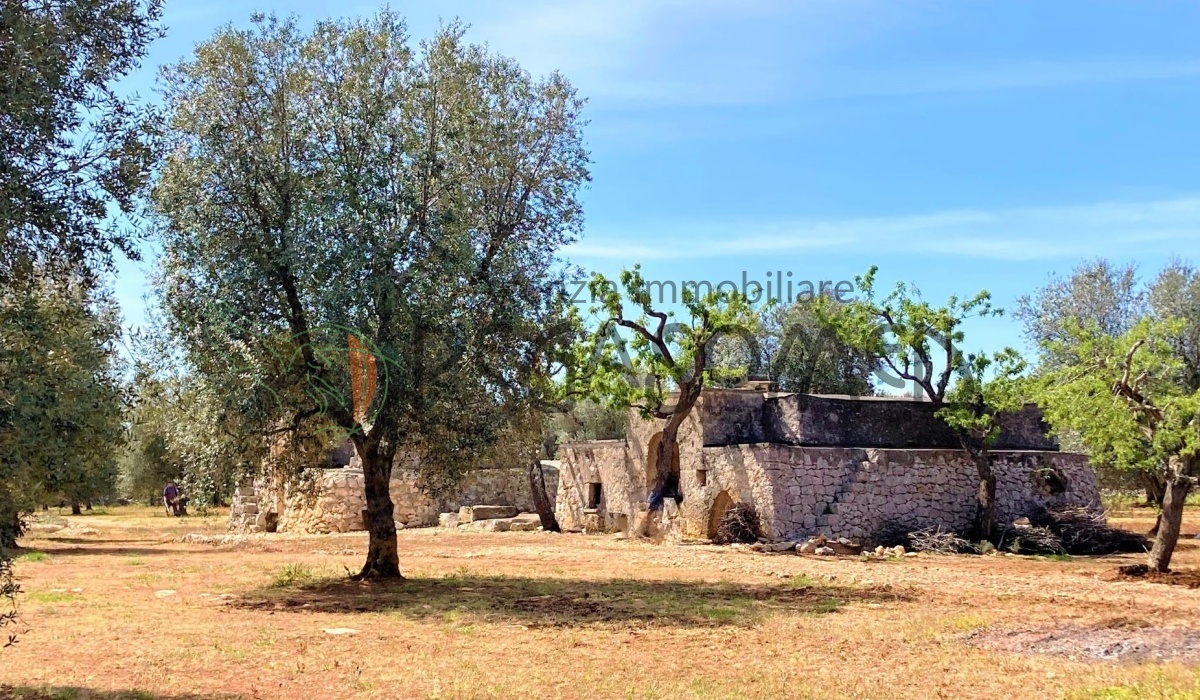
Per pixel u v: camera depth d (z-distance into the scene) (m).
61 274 8.06
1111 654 11.36
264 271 15.68
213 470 16.19
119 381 8.64
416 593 17.19
